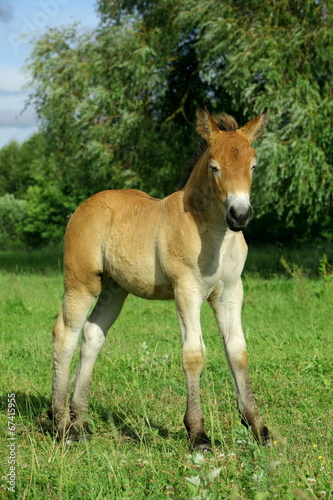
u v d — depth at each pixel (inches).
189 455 144.6
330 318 342.6
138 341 300.2
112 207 185.8
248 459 142.7
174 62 642.8
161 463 145.3
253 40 504.4
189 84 649.6
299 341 283.4
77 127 635.5
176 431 171.6
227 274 161.6
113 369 244.1
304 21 512.4
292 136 496.4
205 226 156.3
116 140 617.0
